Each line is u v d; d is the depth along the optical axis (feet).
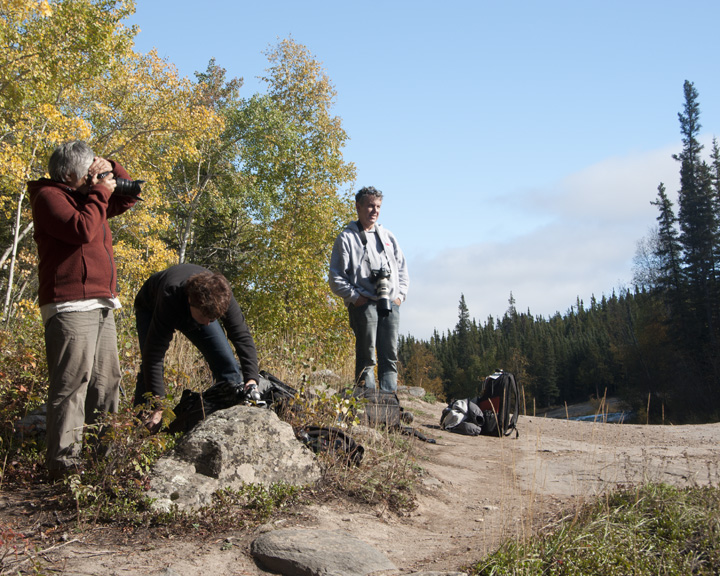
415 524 12.47
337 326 71.26
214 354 14.25
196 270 13.83
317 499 12.34
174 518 10.53
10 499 11.08
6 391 14.05
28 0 51.55
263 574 9.18
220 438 11.89
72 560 8.98
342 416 16.25
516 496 14.85
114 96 71.72
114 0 59.16
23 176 50.16
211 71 123.24
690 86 201.46
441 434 22.65
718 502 12.10
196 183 99.35
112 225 72.08
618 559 9.70
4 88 52.65
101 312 12.50
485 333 422.41
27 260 65.05
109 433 11.33
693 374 167.43
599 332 317.63
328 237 81.05
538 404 264.31
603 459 19.07
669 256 200.13
